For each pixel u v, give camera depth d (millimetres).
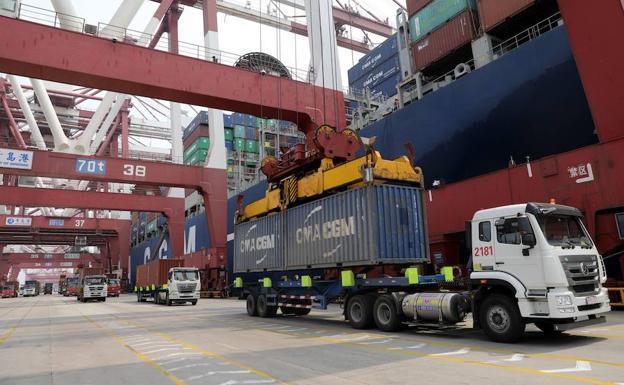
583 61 13805
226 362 7715
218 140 39062
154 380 6539
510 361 6844
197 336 11656
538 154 18141
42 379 6965
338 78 27172
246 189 42062
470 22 22125
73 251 100500
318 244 13617
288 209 15430
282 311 17547
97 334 13102
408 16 26297
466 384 5566
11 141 69750
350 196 12469
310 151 16344
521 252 8266
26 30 18953
